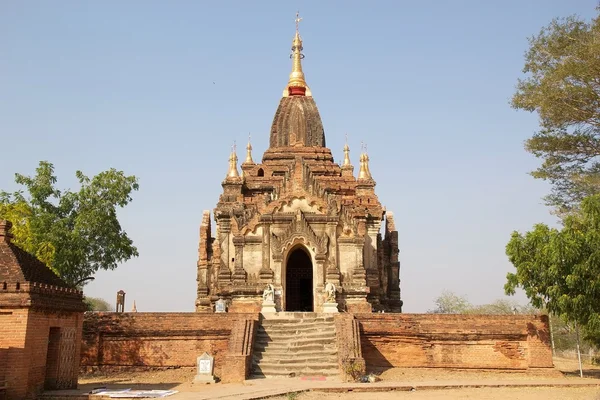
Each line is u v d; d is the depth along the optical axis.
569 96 29.83
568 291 25.05
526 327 28.53
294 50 52.03
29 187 35.06
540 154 33.03
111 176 36.16
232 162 44.22
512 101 32.25
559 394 21.00
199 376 24.19
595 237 24.30
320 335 27.83
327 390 21.66
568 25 30.83
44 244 31.61
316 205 38.62
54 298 20.64
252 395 19.72
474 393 21.33
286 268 41.84
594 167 32.12
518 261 26.56
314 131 49.12
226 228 40.47
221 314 28.83
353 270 37.72
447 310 66.88
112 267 36.31
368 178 43.62
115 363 27.77
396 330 28.62
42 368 19.91
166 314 28.48
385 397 20.08
